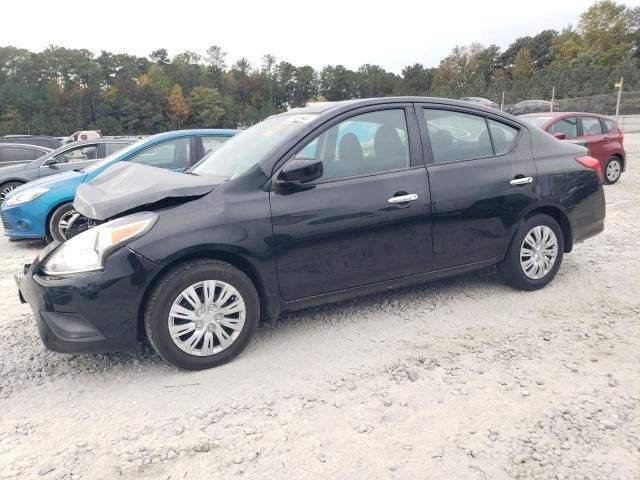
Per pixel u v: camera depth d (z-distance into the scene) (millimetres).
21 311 4621
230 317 3449
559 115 10781
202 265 3295
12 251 7164
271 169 3570
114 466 2494
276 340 3811
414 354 3520
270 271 3500
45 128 94188
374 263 3836
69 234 3824
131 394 3145
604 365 3281
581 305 4273
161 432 2756
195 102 117812
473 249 4215
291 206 3533
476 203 4133
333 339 3797
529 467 2383
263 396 3068
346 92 135500
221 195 3432
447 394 3014
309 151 3695
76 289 3088
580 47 88438
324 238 3623
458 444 2562
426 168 4020
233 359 3512
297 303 3664
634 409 2797
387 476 2363
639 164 14938
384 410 2877
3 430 2824
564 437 2582
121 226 3178
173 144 7285
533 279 4539
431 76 125750
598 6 88562
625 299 4375
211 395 3100
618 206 8633
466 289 4695
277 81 140500
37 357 3680
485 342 3668
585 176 4680
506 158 4348
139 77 127812
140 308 3250
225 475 2408
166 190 3381
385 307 4348
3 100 93875
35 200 6961
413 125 4059
